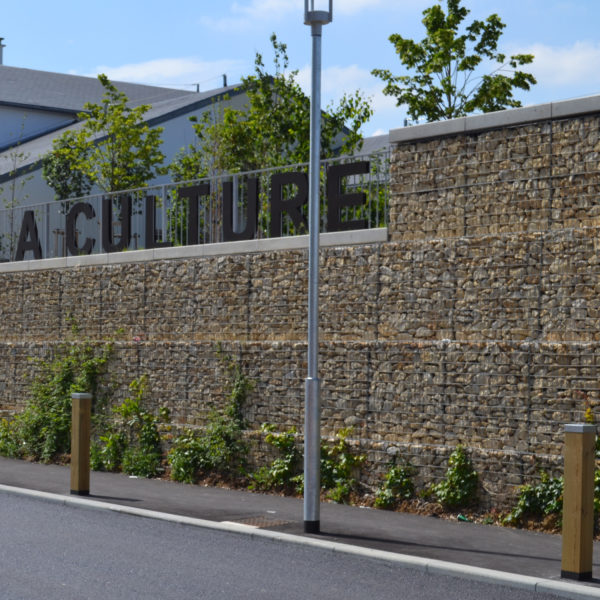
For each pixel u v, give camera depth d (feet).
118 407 54.49
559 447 36.63
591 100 36.99
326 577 28.35
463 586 27.45
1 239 72.33
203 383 50.70
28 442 59.41
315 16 34.55
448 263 40.81
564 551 27.63
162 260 54.29
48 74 162.50
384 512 39.55
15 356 63.36
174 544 33.24
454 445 39.83
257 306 48.85
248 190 51.08
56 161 109.19
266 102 94.84
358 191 47.19
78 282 59.67
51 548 32.35
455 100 82.07
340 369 43.96
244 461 47.47
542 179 38.52
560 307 37.22
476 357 39.27
